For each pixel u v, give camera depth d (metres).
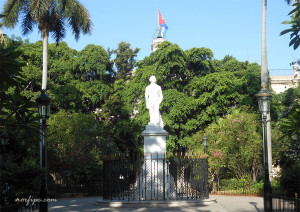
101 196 24.66
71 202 18.92
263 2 26.20
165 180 17.34
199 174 17.81
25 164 14.68
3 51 7.74
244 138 23.83
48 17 25.61
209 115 32.41
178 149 34.81
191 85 34.81
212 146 25.03
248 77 32.78
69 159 26.00
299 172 17.00
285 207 14.49
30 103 9.38
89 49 37.28
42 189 11.76
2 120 9.39
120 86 38.34
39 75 30.94
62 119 27.12
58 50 37.16
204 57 35.97
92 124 28.45
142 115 33.47
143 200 16.42
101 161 26.86
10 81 8.15
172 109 32.44
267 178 13.68
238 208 14.98
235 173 25.64
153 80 18.88
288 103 28.16
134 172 18.84
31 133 9.54
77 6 26.47
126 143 37.66
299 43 9.05
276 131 25.00
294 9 8.93
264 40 25.89
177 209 14.73
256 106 32.75
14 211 10.44
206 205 16.11
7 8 25.73
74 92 34.03
